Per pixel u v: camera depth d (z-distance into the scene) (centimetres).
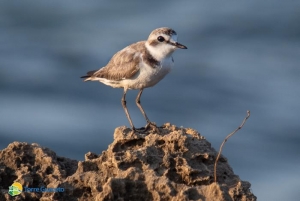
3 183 1057
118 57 1345
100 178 1001
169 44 1300
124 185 967
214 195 964
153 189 971
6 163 1072
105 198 955
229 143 2331
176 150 1049
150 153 1032
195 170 1020
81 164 1043
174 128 1196
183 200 952
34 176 1052
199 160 1049
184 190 960
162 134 1181
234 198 971
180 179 1023
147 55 1308
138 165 1019
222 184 988
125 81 1333
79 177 1004
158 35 1302
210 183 1025
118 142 1073
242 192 978
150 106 2581
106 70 1370
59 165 1081
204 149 1065
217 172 1044
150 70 1309
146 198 975
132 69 1309
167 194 965
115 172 1012
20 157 1075
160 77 1332
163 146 1057
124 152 1036
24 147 1091
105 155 1054
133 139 1078
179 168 1023
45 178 1052
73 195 1001
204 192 970
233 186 1029
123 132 1117
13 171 1066
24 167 1062
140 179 981
